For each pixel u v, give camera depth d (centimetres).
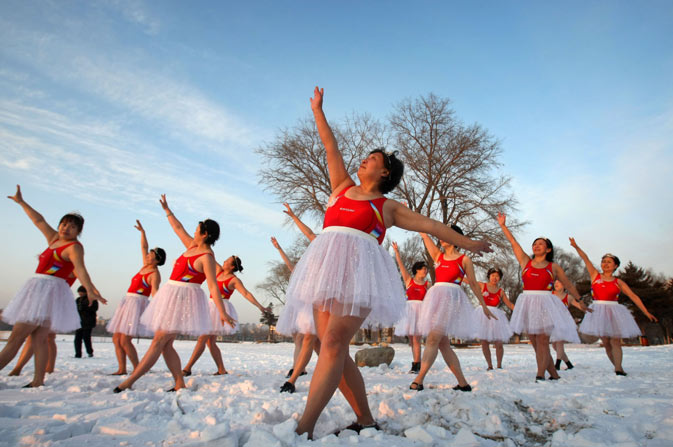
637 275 4116
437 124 3216
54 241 570
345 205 320
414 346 875
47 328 534
